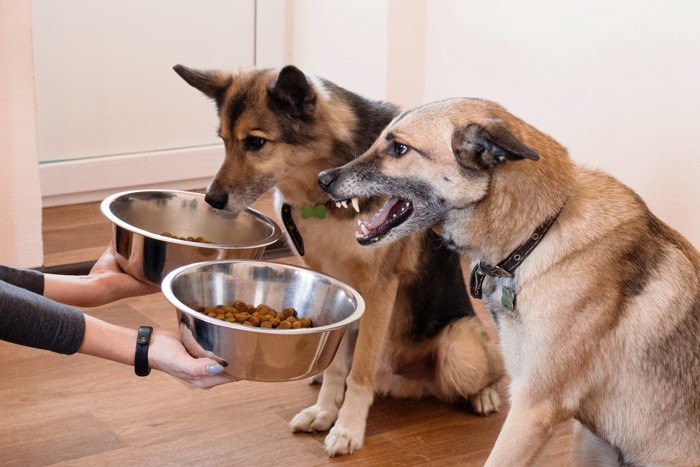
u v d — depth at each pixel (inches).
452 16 165.5
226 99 106.4
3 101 135.5
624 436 85.7
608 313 81.0
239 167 105.0
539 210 80.9
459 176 81.4
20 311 73.4
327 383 110.9
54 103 173.5
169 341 78.7
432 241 112.0
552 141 84.5
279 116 103.7
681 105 127.7
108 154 181.6
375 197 102.9
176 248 91.0
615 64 136.6
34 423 107.0
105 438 104.8
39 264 145.5
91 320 78.6
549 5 145.7
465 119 81.7
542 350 81.9
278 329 79.3
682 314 81.4
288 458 102.8
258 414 112.1
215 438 106.1
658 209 133.5
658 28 129.0
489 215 82.2
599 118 140.6
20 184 140.3
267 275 91.8
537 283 81.4
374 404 116.8
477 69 162.4
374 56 172.4
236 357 77.6
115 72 177.9
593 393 84.7
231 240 106.3
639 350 81.7
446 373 112.0
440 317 114.0
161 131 185.9
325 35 184.4
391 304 108.9
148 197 103.5
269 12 190.1
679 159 129.2
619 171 138.8
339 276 109.7
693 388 82.4
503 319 84.7
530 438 83.7
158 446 103.7
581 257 80.7
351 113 107.2
